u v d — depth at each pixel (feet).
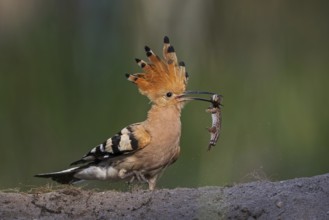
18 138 95.81
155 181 63.21
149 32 104.22
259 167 88.22
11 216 53.11
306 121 96.78
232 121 94.63
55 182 67.82
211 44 103.91
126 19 104.12
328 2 106.01
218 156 87.10
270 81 100.01
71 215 53.31
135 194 55.26
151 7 104.63
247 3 105.81
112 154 60.39
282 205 51.13
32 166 96.07
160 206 53.06
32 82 98.22
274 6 106.22
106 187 76.23
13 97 97.71
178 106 61.82
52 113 96.07
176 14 104.73
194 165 87.30
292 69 101.09
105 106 96.07
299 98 98.27
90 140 95.91
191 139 89.20
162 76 61.87
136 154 60.49
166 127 60.95
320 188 52.75
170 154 61.77
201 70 100.58
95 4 104.06
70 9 103.50
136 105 96.32
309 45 104.27
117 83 97.45
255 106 96.89
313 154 95.61
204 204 52.34
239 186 55.11
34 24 101.96
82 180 63.10
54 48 99.96
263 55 103.35
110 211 53.26
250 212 50.98
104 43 101.65
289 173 93.45
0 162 95.66
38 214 53.67
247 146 92.27
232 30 105.60
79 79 98.17
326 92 99.19
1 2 100.73
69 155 96.32
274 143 94.84
